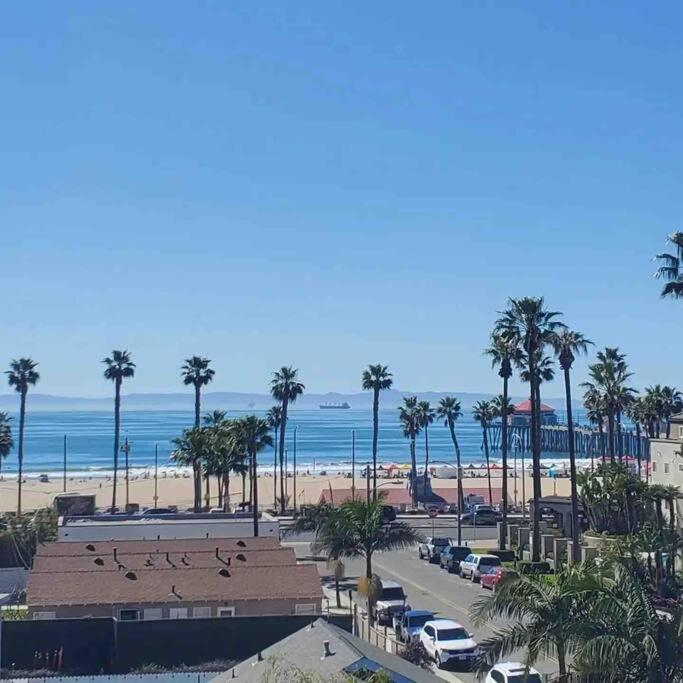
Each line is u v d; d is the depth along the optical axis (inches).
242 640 1775.3
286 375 4776.1
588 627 916.0
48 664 1748.3
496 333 3265.3
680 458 2787.9
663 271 2158.0
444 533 3718.0
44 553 2171.5
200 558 2134.6
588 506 2874.0
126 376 4842.5
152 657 1749.5
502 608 979.9
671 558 1369.3
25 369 4810.5
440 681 1261.1
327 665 1201.4
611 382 3959.2
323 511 2755.9
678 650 912.3
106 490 6254.9
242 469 3873.0
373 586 2010.3
